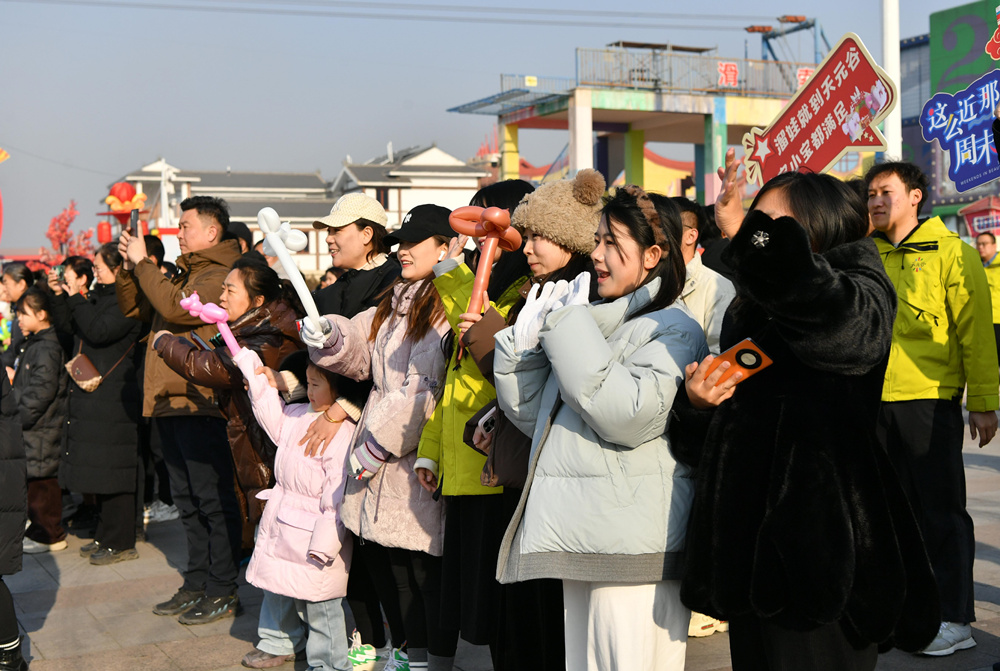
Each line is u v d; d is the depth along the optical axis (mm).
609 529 2234
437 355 3213
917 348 3684
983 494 6172
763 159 4328
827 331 1868
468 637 3043
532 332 2459
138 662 4000
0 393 3613
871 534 1974
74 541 6234
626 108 23031
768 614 1989
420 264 3383
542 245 2830
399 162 42406
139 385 5699
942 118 4246
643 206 2404
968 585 3609
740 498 2043
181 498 4617
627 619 2281
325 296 4277
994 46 4156
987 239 8195
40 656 4098
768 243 1825
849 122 3824
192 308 3672
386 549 3463
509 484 2746
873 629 1966
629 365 2273
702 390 2088
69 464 5516
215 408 4379
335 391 3588
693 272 3432
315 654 3582
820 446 1988
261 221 3289
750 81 24047
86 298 5844
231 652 4086
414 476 3275
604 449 2275
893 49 8266
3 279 6930
